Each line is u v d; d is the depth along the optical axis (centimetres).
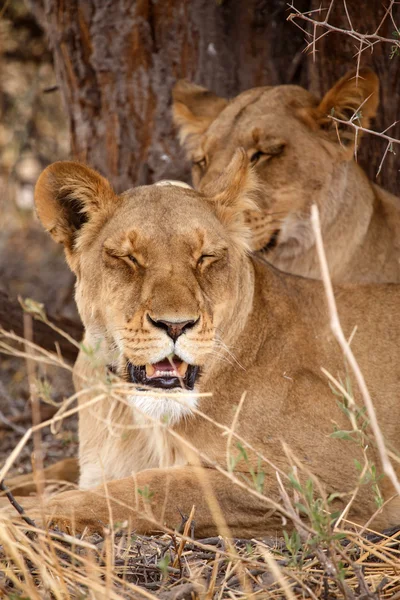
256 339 736
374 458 727
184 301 648
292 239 980
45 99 1680
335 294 793
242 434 703
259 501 677
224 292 698
